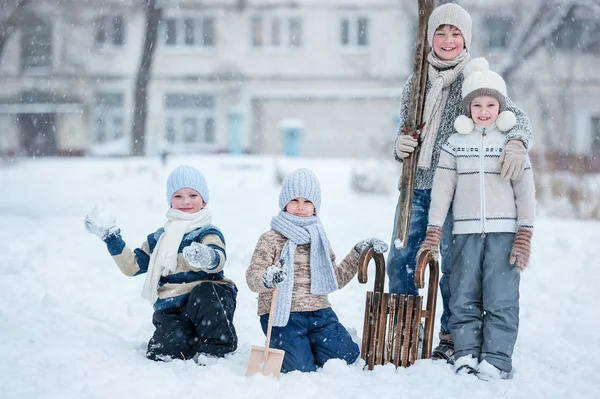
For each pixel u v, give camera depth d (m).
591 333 10.13
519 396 7.41
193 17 73.44
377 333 8.46
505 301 8.31
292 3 72.94
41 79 71.81
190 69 74.06
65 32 70.75
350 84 73.31
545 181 28.41
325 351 8.48
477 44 65.56
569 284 12.88
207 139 74.69
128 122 72.75
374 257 8.58
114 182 37.47
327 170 44.00
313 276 8.55
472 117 8.57
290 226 8.62
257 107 74.19
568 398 7.37
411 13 65.75
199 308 8.60
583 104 66.12
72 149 70.69
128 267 9.04
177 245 8.84
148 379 7.48
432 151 8.95
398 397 7.24
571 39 64.75
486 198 8.41
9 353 8.35
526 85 61.12
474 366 8.19
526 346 9.61
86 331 9.60
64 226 16.83
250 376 7.75
